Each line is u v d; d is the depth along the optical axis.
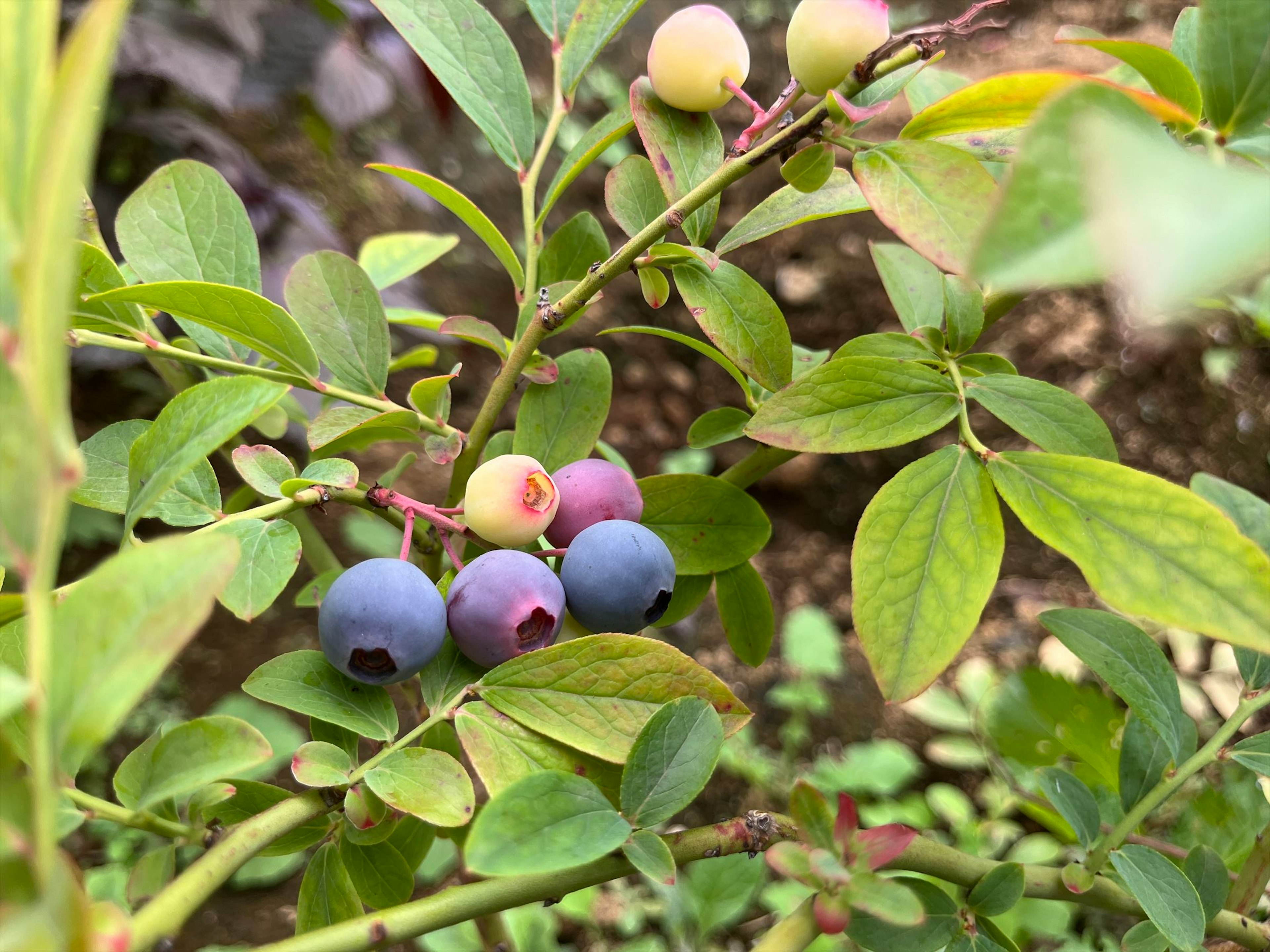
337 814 0.12
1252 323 0.12
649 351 0.51
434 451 0.14
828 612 0.46
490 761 0.11
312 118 0.49
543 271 0.16
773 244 0.52
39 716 0.06
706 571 0.15
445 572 0.14
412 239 0.22
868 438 0.11
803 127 0.11
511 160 0.15
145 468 0.10
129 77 0.43
